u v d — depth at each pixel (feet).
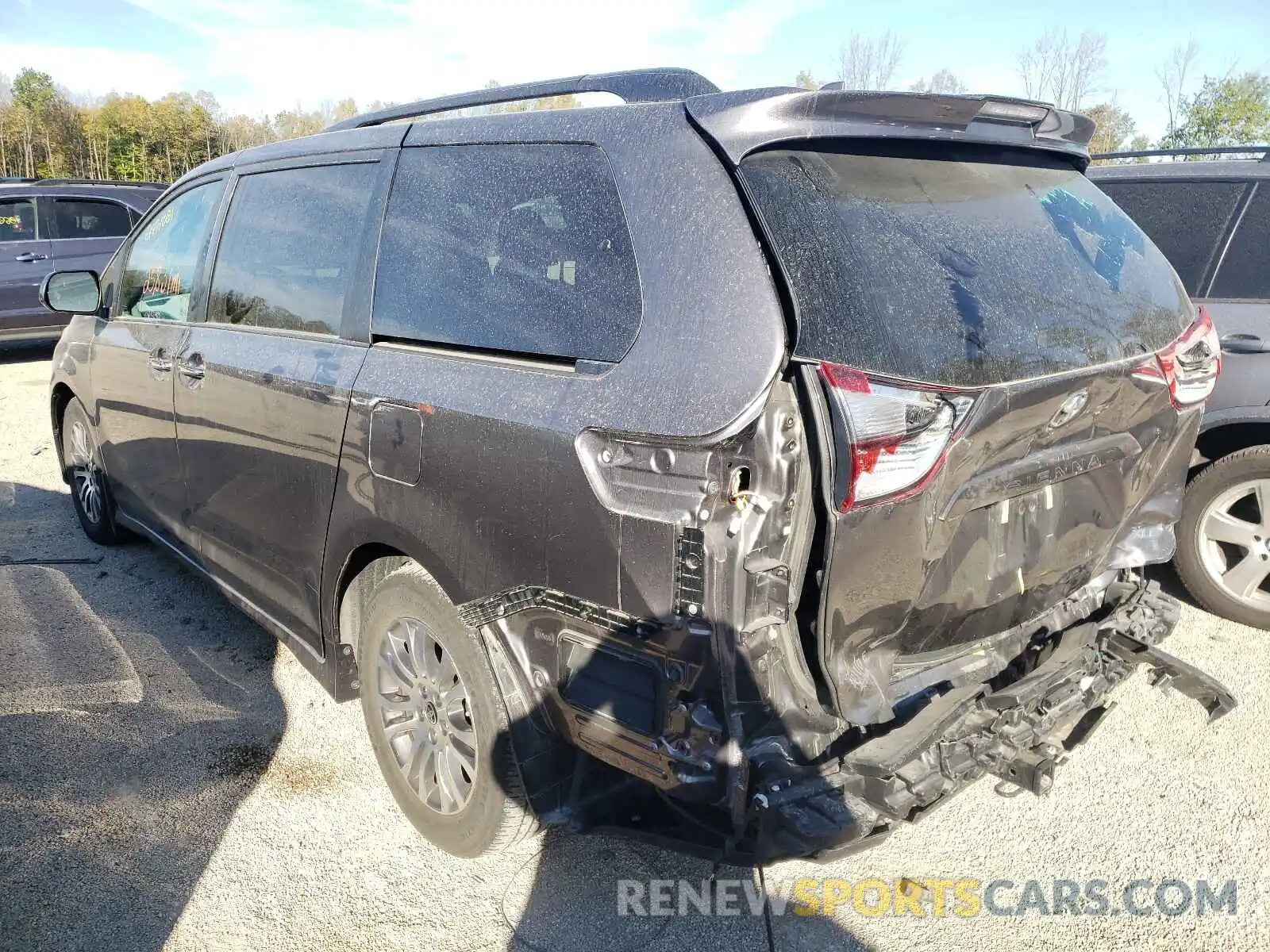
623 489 6.21
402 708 8.75
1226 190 13.04
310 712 11.14
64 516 18.08
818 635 6.02
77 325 15.47
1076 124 7.82
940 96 6.58
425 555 7.74
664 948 7.68
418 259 8.21
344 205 9.15
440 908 8.09
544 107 8.19
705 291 6.13
